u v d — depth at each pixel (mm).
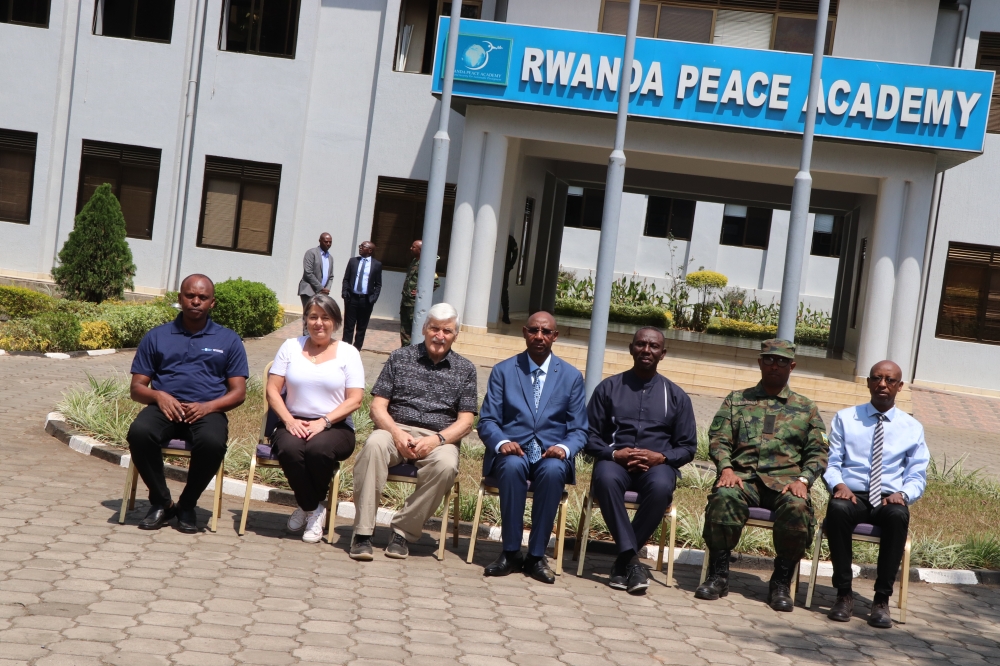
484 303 16000
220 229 19484
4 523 5625
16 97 19500
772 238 31000
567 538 6719
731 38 16797
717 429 6262
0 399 9555
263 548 5809
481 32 15148
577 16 16984
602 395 6359
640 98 14977
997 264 17797
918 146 14633
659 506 5883
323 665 4086
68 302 14992
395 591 5246
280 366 6324
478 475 8180
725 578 5863
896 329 15484
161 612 4516
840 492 5812
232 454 7711
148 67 19359
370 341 16703
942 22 17656
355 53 19250
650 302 29234
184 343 6223
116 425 8109
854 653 5039
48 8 19500
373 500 5832
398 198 19188
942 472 10195
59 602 4500
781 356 6164
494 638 4652
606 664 4461
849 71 14594
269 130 19266
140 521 6051
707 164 16750
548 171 21328
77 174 19531
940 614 5961
